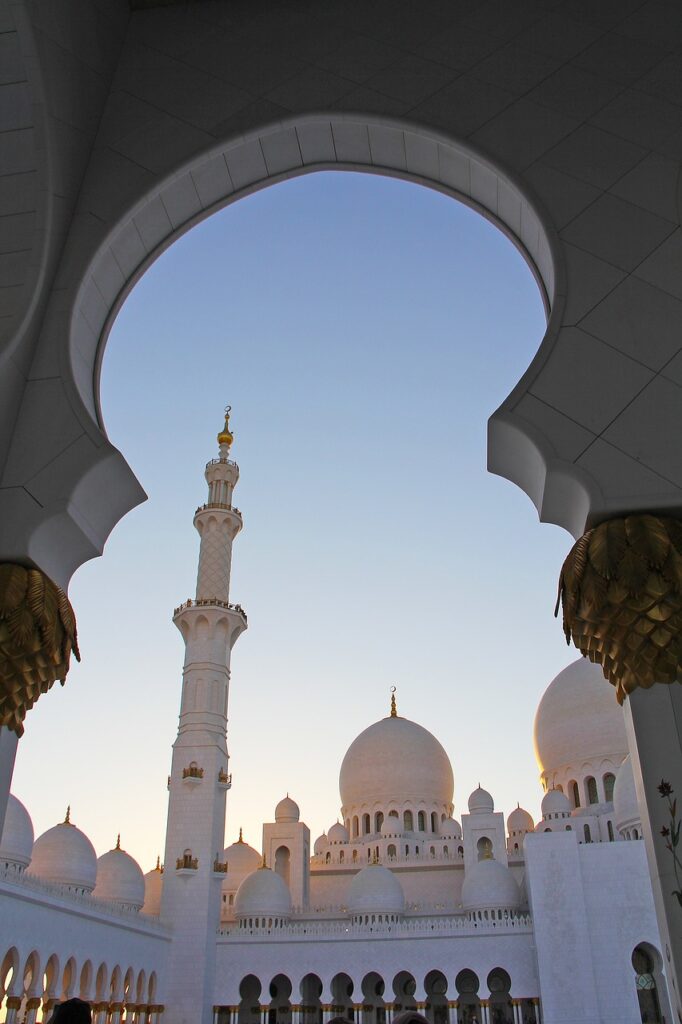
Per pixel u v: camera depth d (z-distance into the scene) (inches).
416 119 322.7
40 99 304.5
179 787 1690.5
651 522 237.0
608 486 246.7
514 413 263.1
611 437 254.7
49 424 280.8
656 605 227.8
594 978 1525.6
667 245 285.7
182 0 375.9
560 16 342.6
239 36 362.3
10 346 279.0
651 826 213.9
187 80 352.2
